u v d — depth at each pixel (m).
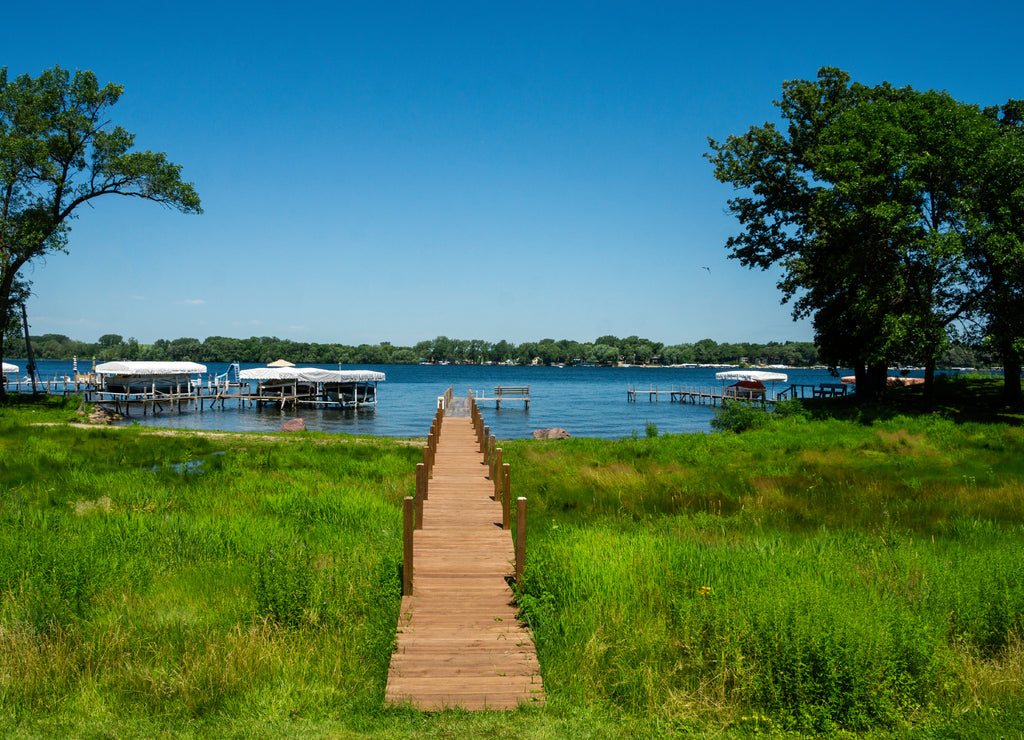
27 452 20.45
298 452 22.17
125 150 36.16
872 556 9.40
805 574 7.91
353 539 11.09
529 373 183.00
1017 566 8.23
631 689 6.17
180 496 14.88
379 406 63.41
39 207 34.50
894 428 26.00
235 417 50.91
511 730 5.50
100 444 23.64
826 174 28.97
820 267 31.62
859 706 5.72
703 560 9.07
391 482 16.42
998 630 7.02
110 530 10.86
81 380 63.53
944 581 7.71
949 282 27.88
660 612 7.52
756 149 34.06
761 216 34.66
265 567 8.45
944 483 16.33
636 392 76.00
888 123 27.00
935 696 6.02
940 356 28.33
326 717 5.76
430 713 5.83
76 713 5.72
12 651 6.48
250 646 6.61
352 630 7.41
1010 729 5.43
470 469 17.41
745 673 6.10
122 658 6.55
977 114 27.83
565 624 7.32
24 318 37.84
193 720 5.70
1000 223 26.42
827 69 32.97
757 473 18.61
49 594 7.83
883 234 26.95
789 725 5.68
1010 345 28.05
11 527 10.87
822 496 15.47
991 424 25.92
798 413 30.50
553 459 21.06
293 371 57.03
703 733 5.55
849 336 35.09
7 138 32.31
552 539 10.93
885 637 6.18
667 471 19.17
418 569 9.43
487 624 7.66
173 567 9.63
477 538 10.95
